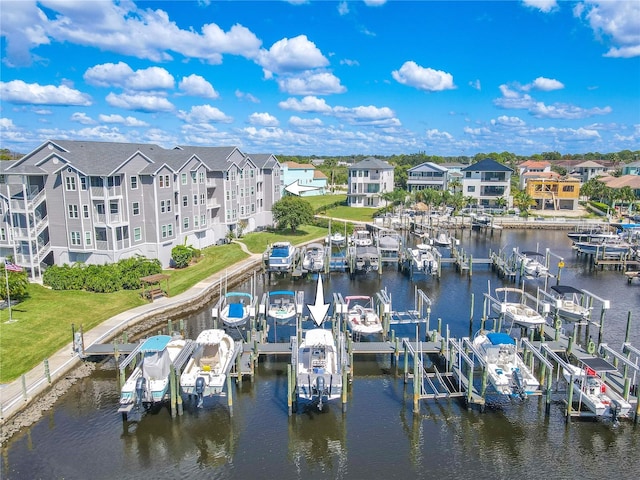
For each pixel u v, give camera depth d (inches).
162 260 2075.5
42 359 1180.5
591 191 4308.6
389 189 4443.9
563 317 1470.2
